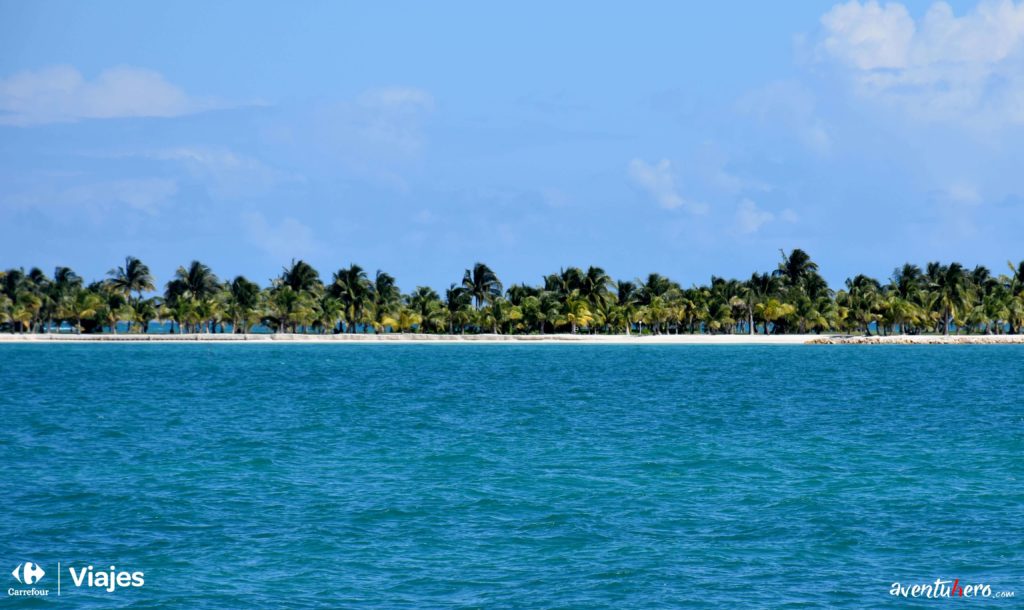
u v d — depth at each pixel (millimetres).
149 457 88625
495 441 100375
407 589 49781
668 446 96625
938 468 82500
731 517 64312
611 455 90438
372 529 61188
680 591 49344
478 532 60531
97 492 71812
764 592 49156
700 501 69125
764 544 57656
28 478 77625
